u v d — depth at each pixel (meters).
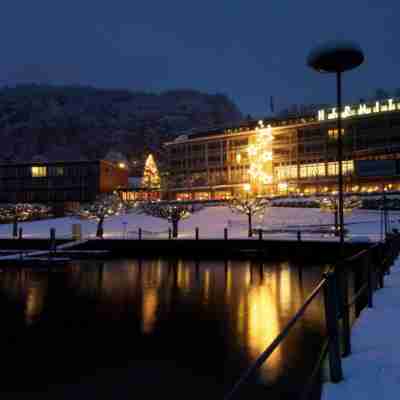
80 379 10.91
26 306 20.11
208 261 36.09
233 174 89.62
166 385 10.52
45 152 188.38
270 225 51.66
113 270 31.75
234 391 2.40
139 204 71.38
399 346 6.06
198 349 13.27
